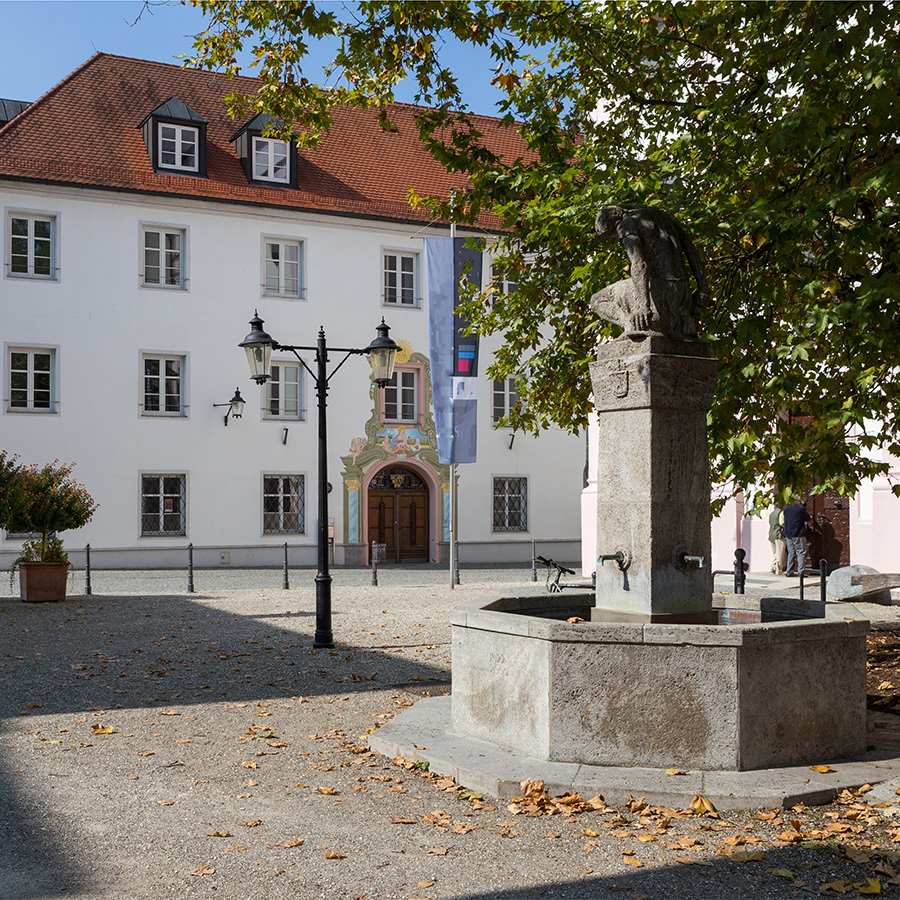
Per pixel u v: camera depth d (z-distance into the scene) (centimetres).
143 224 2905
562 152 1084
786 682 663
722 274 923
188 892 482
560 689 670
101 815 607
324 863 521
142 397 2884
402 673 1108
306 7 1002
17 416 2733
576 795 616
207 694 995
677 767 648
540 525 3450
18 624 1529
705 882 490
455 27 988
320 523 1301
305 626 1493
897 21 734
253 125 3084
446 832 570
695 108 955
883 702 851
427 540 3325
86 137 2931
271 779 688
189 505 2934
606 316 760
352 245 3181
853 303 774
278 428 3058
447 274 2138
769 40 862
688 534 720
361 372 3180
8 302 2731
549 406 1216
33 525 1859
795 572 2002
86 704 951
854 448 828
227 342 2998
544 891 480
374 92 1130
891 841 540
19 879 500
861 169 836
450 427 2136
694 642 644
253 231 3047
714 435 858
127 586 2256
